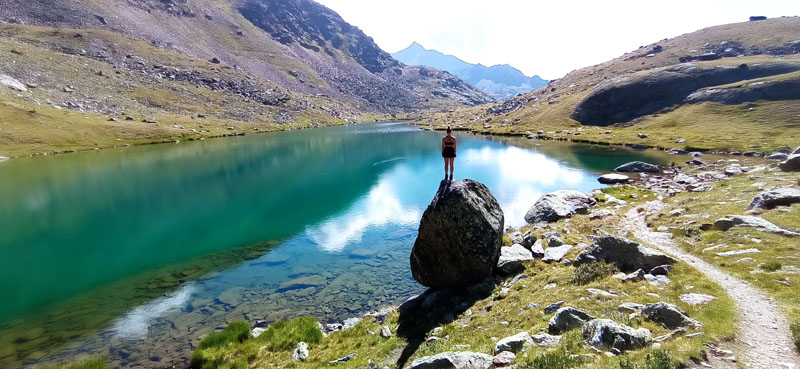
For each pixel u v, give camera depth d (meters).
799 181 28.38
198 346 18.14
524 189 50.19
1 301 24.08
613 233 26.97
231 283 26.28
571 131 105.94
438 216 20.77
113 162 76.25
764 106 78.38
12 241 35.03
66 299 24.27
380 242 34.09
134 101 137.62
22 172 65.06
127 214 43.28
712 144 67.12
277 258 30.81
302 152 93.75
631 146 80.06
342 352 16.41
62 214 43.00
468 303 18.84
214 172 68.06
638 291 14.63
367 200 48.94
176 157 84.56
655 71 110.75
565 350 10.28
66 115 106.62
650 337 9.98
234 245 33.94
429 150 94.31
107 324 21.12
